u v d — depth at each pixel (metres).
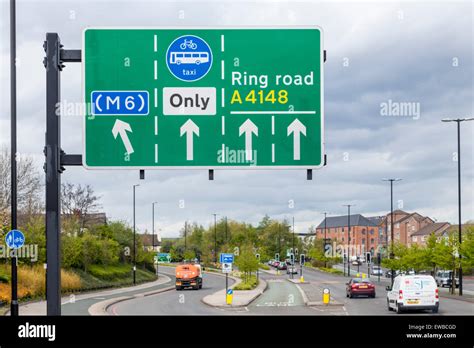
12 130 21.66
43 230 45.03
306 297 43.38
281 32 10.52
